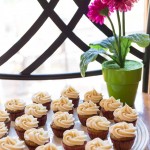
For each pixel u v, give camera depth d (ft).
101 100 3.27
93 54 3.27
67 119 3.00
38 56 3.82
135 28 3.80
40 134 2.84
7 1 3.72
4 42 3.80
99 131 2.87
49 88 4.10
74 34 3.78
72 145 2.76
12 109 3.21
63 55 3.96
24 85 4.33
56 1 3.64
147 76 3.78
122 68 3.35
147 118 3.23
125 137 2.75
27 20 3.74
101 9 3.19
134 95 3.42
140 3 3.76
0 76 3.86
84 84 4.09
